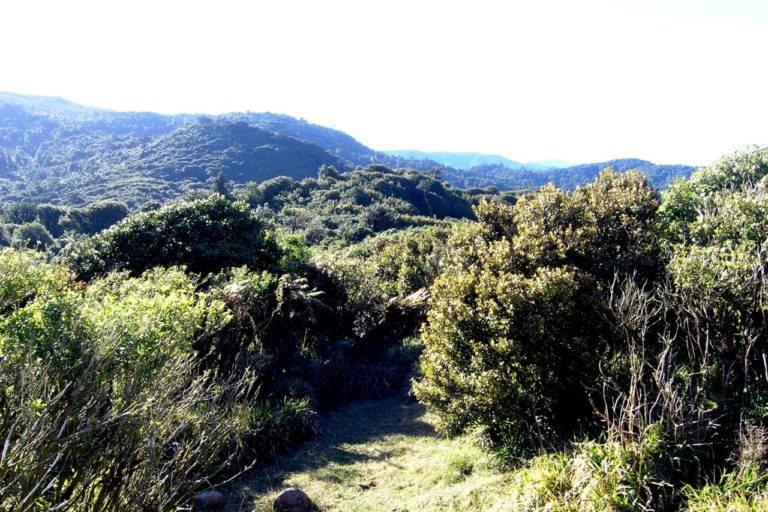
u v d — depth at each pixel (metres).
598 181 8.26
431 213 71.44
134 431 2.68
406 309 9.19
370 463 5.58
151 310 3.20
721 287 3.98
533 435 4.71
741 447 3.22
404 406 7.63
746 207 5.07
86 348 2.68
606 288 5.41
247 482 5.11
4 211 60.16
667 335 4.43
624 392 4.23
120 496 2.63
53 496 2.38
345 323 9.16
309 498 4.66
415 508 4.31
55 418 2.45
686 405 3.68
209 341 6.27
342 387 8.02
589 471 3.44
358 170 91.69
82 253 9.49
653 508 3.13
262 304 7.29
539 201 7.40
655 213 6.88
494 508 3.88
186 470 3.25
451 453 5.36
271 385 6.93
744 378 3.79
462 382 4.89
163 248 9.52
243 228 10.56
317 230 41.56
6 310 4.75
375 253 17.84
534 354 4.79
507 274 5.30
